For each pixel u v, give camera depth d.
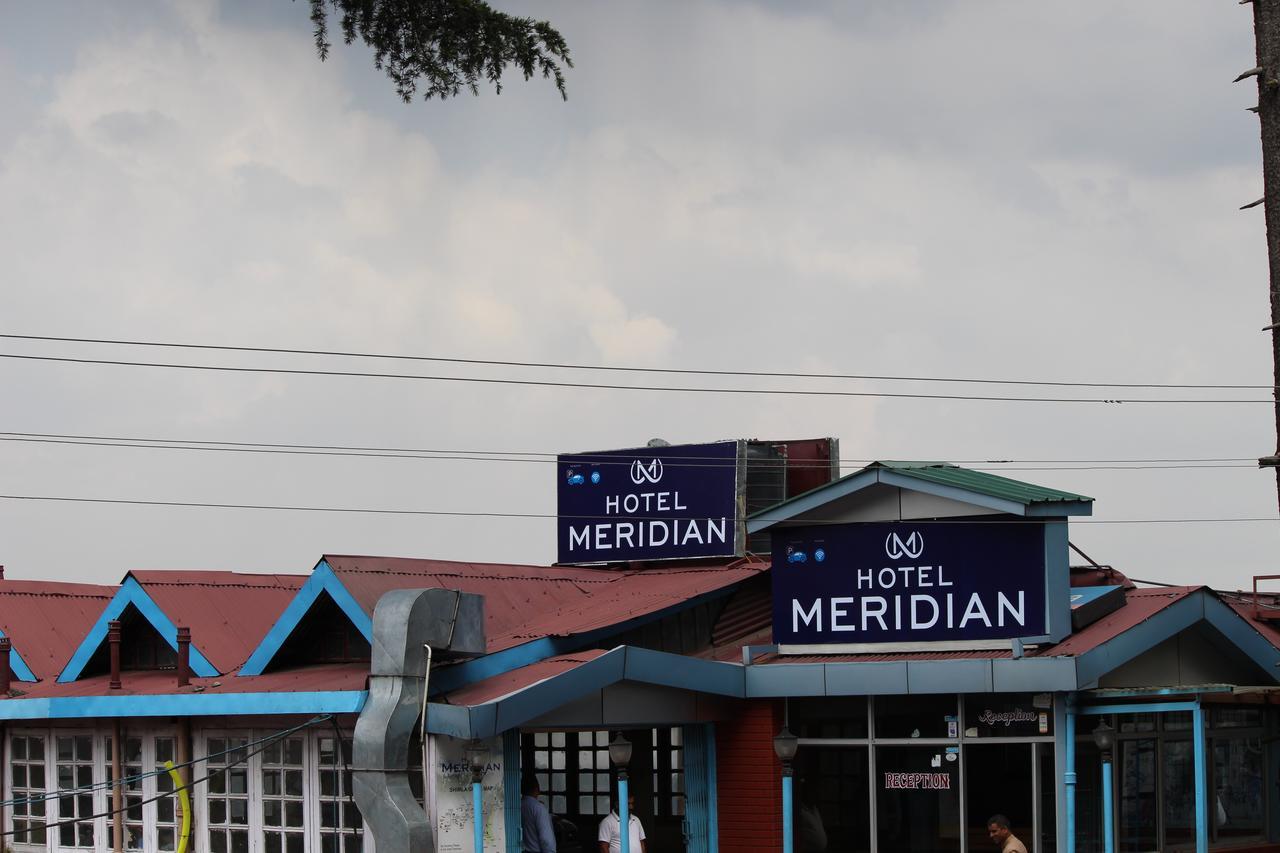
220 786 22.52
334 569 22.06
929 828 22.23
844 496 23.03
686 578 26.09
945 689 21.77
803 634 23.23
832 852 22.67
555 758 24.75
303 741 21.72
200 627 23.39
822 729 22.95
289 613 22.31
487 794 20.81
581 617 23.86
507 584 25.09
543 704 20.22
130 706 22.25
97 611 27.41
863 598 22.95
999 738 21.98
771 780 22.92
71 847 24.02
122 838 23.41
